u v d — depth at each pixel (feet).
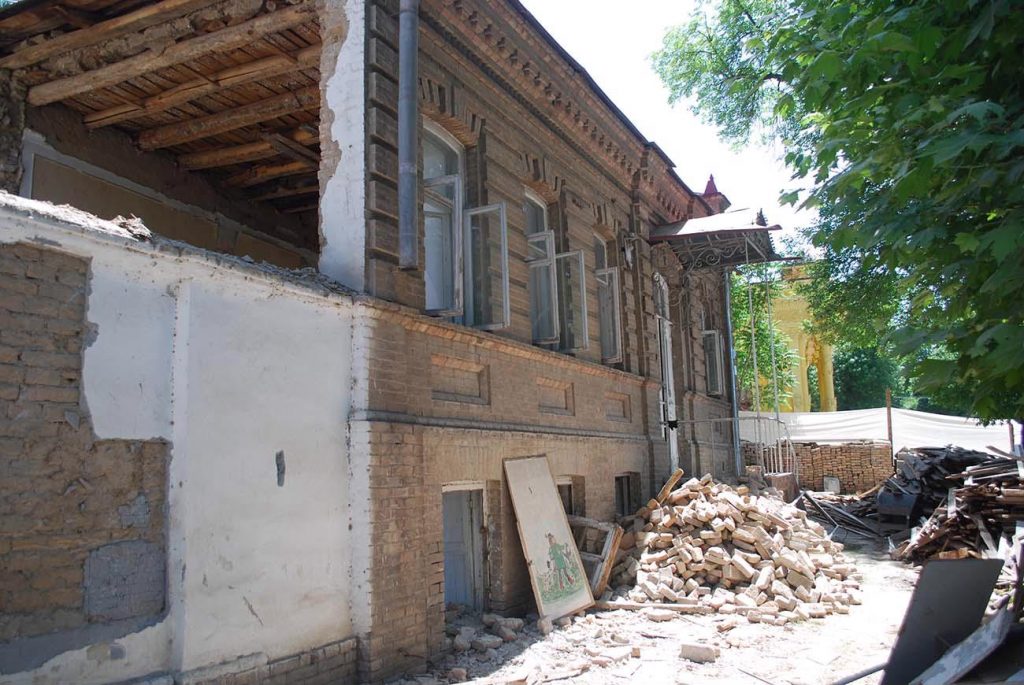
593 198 45.11
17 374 15.62
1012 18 14.79
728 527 36.22
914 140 15.99
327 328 23.34
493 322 31.94
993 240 12.90
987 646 17.29
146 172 35.60
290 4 26.73
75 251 16.76
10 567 15.17
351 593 22.99
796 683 23.66
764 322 101.96
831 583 36.99
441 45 30.60
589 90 42.29
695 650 26.12
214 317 19.56
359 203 25.30
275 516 20.70
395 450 24.50
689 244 57.06
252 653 19.54
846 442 92.94
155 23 27.43
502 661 25.68
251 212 41.60
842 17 17.24
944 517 45.03
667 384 56.75
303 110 32.55
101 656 16.46
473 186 33.22
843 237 16.85
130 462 17.63
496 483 31.24
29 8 27.25
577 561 33.24
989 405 16.03
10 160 29.68
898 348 16.34
